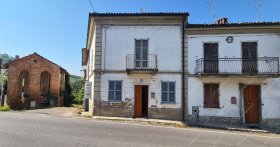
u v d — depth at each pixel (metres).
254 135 12.69
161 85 16.95
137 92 17.22
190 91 16.77
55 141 8.48
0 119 13.89
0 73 30.16
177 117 16.66
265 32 16.48
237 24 16.23
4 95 28.33
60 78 29.83
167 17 16.92
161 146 8.55
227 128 14.39
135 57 17.17
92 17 17.19
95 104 17.02
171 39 17.11
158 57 17.09
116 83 17.14
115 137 9.69
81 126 12.12
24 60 28.19
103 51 17.30
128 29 17.36
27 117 15.44
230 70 16.41
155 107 16.84
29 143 8.05
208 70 16.55
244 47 16.62
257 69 16.25
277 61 16.12
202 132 12.43
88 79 24.77
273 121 15.98
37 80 28.27
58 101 28.66
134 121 15.43
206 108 16.53
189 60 16.94
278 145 10.06
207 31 16.88
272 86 16.23
